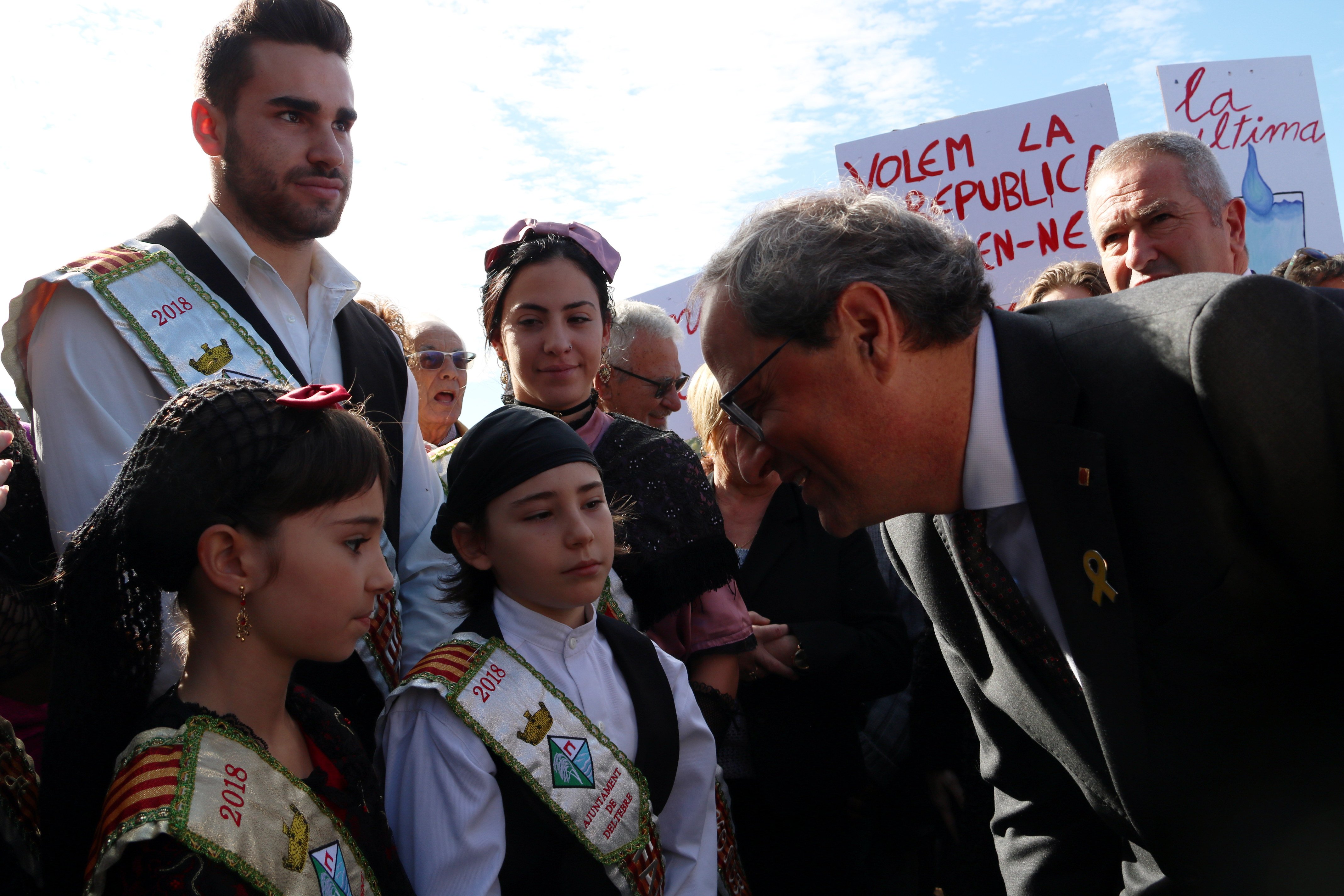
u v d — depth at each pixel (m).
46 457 1.82
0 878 1.36
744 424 1.62
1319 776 1.48
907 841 2.74
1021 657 1.72
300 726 1.48
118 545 1.31
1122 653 1.45
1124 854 1.87
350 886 1.36
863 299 1.47
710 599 2.29
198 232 2.08
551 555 1.78
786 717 2.46
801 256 1.50
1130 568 1.46
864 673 2.53
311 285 2.23
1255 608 1.40
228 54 2.00
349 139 2.17
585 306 2.50
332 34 2.10
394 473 2.15
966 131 4.39
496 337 2.66
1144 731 1.47
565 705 1.73
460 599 1.95
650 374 3.23
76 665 1.33
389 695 1.75
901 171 4.45
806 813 2.45
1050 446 1.49
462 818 1.57
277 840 1.27
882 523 1.98
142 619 1.35
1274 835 1.49
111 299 1.83
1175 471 1.40
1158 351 1.43
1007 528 1.64
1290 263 4.26
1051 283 3.74
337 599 1.37
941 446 1.57
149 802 1.19
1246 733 1.47
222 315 1.97
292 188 2.04
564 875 1.63
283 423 1.37
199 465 1.31
